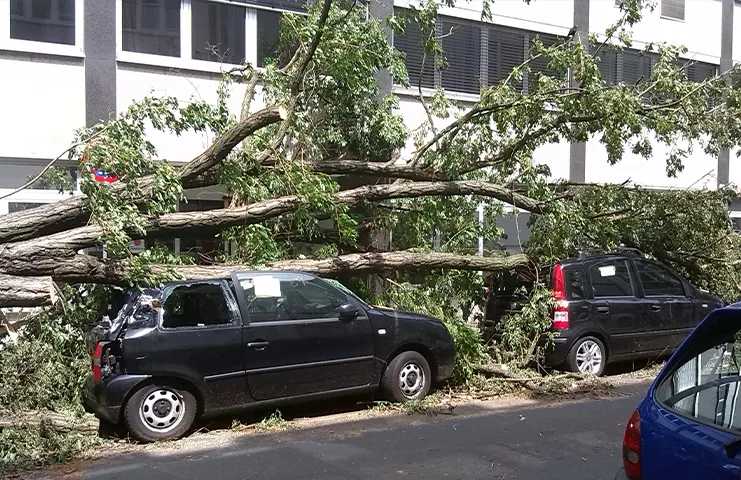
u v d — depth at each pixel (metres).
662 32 15.84
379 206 9.70
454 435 6.15
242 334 6.38
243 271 6.77
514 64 14.07
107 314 6.59
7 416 5.85
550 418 6.73
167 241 9.90
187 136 10.91
